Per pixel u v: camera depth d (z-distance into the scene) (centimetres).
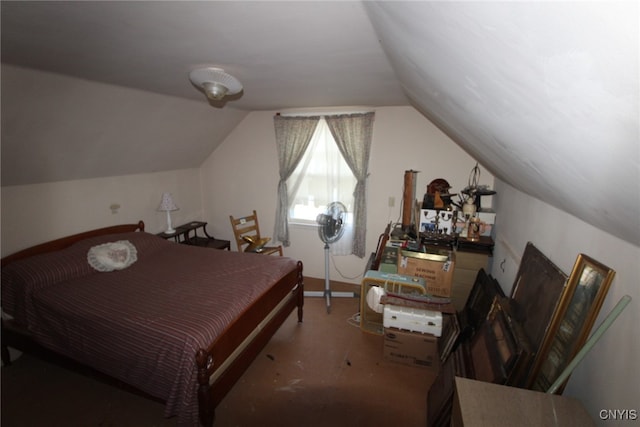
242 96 261
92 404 195
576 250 137
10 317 219
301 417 189
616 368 103
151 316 177
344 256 374
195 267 256
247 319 198
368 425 184
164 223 370
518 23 42
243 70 173
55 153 232
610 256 112
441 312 226
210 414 162
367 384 216
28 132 201
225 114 342
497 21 45
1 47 135
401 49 107
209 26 110
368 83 204
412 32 81
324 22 105
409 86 184
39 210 247
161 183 362
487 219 280
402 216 330
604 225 108
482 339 181
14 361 231
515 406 106
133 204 329
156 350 161
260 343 216
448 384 177
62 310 186
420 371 229
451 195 290
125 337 169
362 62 155
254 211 395
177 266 258
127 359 169
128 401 198
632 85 36
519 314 173
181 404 155
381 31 106
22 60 155
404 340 231
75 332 183
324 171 359
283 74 181
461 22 54
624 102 40
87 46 133
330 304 329
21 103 182
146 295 204
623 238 103
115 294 204
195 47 134
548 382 128
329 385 214
